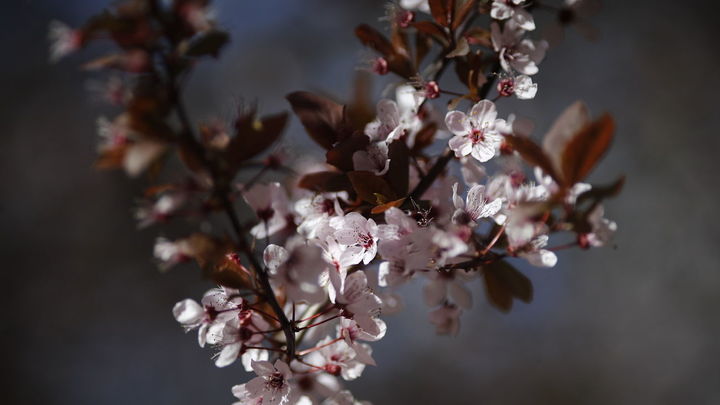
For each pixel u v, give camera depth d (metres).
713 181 2.62
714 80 2.67
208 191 0.85
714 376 2.53
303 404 0.88
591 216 0.89
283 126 0.86
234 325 0.87
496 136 0.88
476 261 0.87
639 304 2.64
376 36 0.91
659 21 2.72
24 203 2.61
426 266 0.86
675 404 2.53
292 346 0.86
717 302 2.56
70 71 2.62
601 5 0.92
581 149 0.84
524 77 0.89
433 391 2.51
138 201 0.90
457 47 0.89
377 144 0.88
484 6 0.89
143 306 2.57
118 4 0.84
